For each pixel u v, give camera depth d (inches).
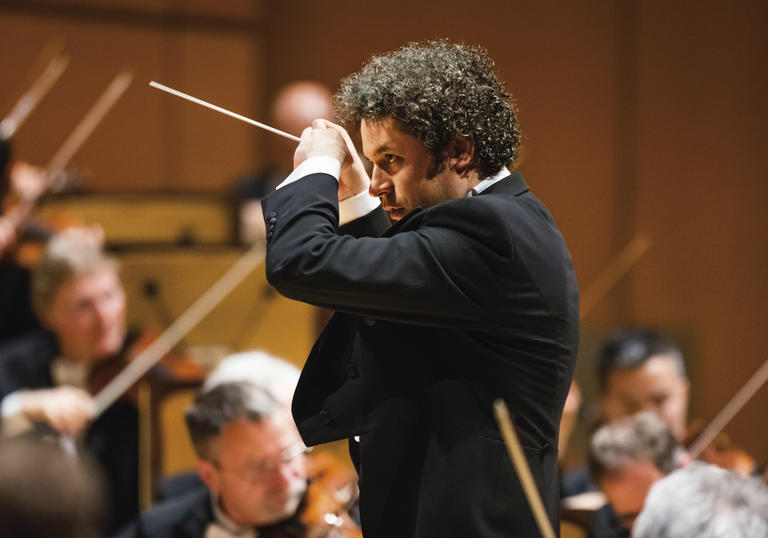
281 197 208.7
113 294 440.1
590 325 776.9
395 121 205.9
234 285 476.1
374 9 800.3
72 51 741.3
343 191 224.5
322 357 218.1
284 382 342.3
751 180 781.3
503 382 205.6
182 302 473.4
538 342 205.2
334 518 328.2
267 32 799.7
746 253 783.1
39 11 733.3
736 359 784.9
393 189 212.5
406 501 209.2
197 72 778.2
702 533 207.0
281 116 712.4
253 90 794.2
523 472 189.3
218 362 469.4
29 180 535.2
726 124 783.1
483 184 213.5
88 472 118.3
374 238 201.8
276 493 323.6
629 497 331.0
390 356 211.5
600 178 796.0
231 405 323.6
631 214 794.2
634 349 431.2
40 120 730.8
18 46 728.3
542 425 210.4
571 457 565.9
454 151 209.0
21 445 118.3
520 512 204.1
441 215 204.1
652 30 790.5
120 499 430.3
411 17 799.1
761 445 768.3
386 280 197.0
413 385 209.9
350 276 196.9
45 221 511.8
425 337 209.9
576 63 795.4
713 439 399.9
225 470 322.7
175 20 772.6
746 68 779.4
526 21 796.0
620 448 331.6
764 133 777.6
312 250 198.2
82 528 113.6
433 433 207.5
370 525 209.9
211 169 780.6
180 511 339.3
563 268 209.8
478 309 200.7
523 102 794.8
